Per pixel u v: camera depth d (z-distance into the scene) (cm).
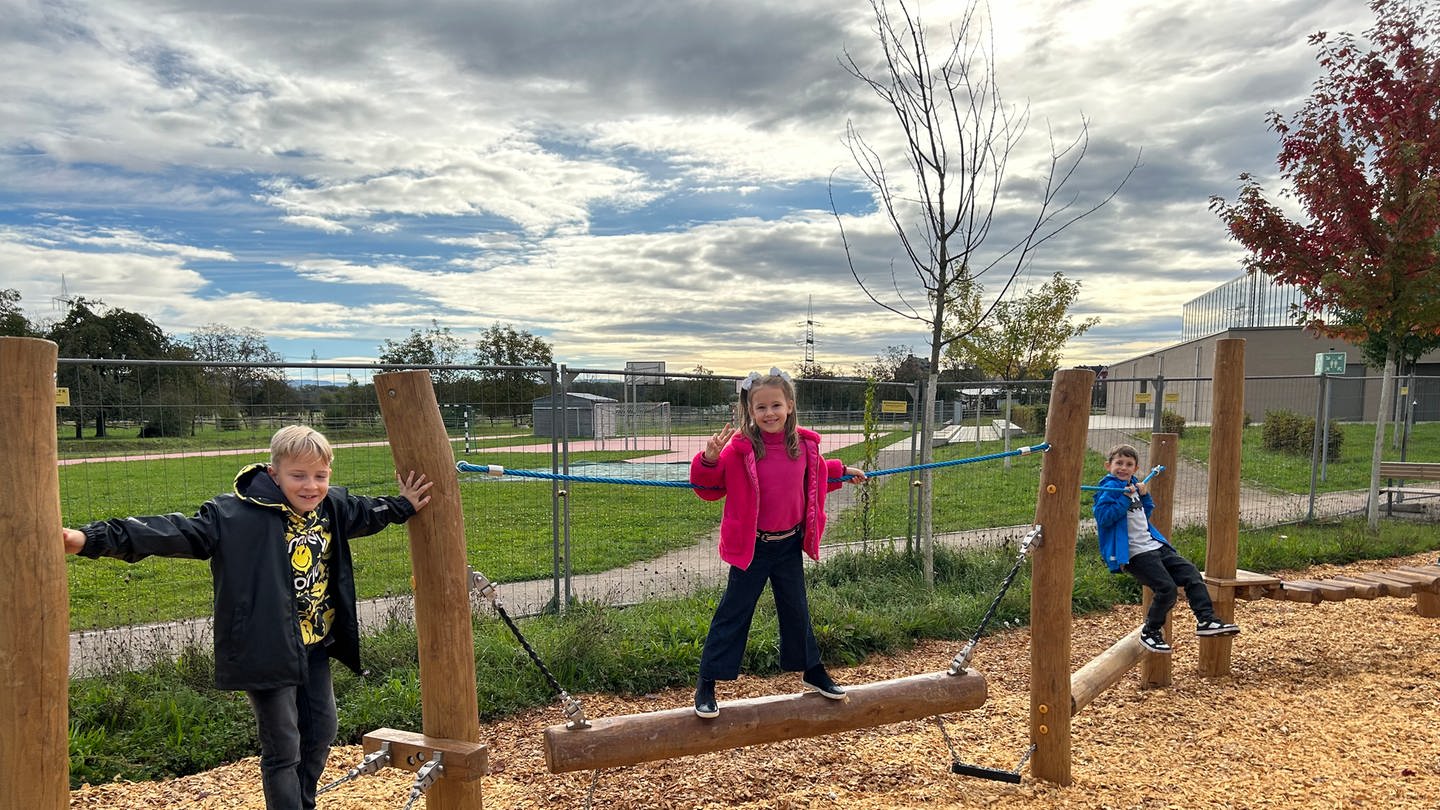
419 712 500
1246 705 529
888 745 467
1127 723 501
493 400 744
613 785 420
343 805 395
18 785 216
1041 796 401
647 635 625
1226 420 604
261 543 289
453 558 296
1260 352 3797
